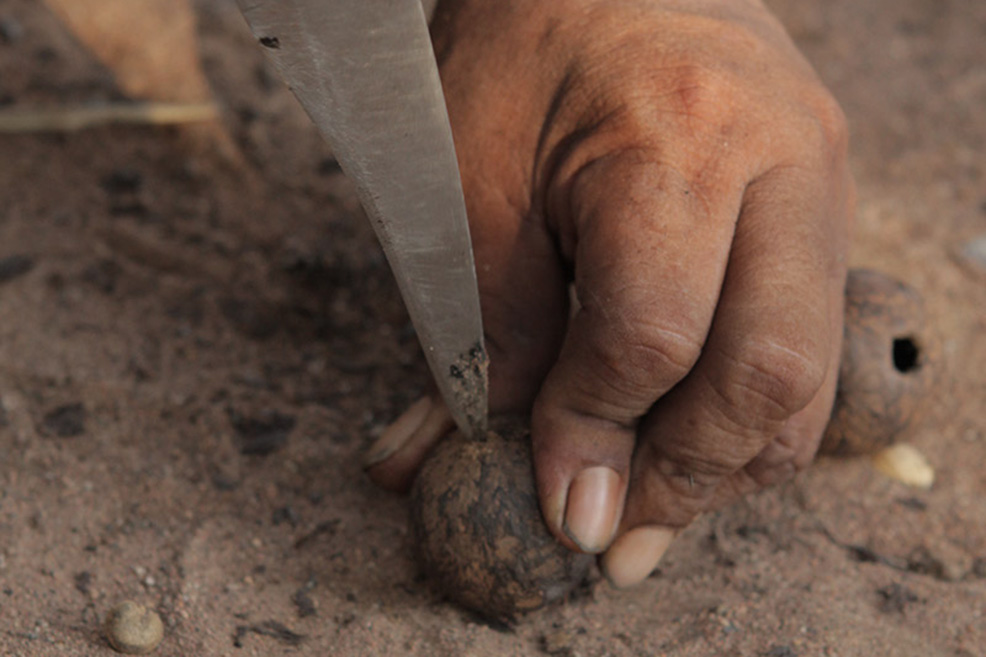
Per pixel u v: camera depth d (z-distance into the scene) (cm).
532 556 46
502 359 49
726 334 44
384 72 41
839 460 55
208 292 60
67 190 64
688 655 47
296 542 50
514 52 48
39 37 77
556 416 46
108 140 68
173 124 70
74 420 54
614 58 47
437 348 46
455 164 43
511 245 48
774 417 45
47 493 51
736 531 52
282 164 68
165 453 53
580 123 47
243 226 64
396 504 52
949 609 50
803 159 46
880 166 75
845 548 52
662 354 44
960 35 93
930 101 83
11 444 52
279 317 59
